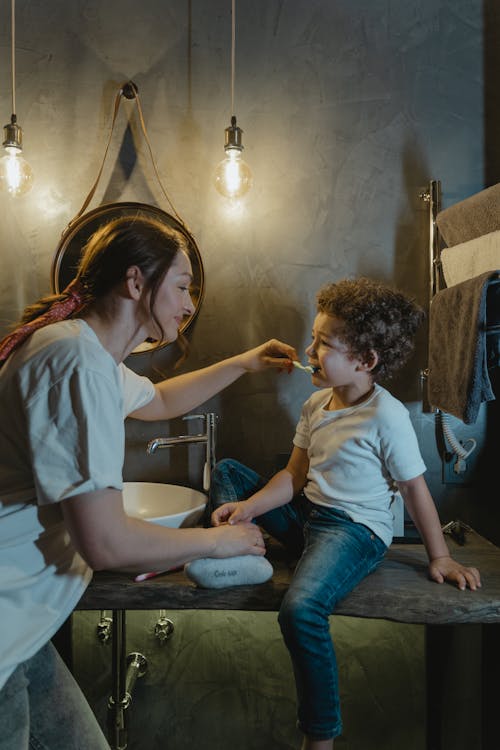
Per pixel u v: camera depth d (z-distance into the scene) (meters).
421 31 1.73
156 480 1.78
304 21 1.72
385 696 1.68
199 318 1.76
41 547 0.92
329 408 1.37
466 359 1.37
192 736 1.73
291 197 1.74
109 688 1.70
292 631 1.09
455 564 1.26
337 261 1.75
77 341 0.89
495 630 1.39
